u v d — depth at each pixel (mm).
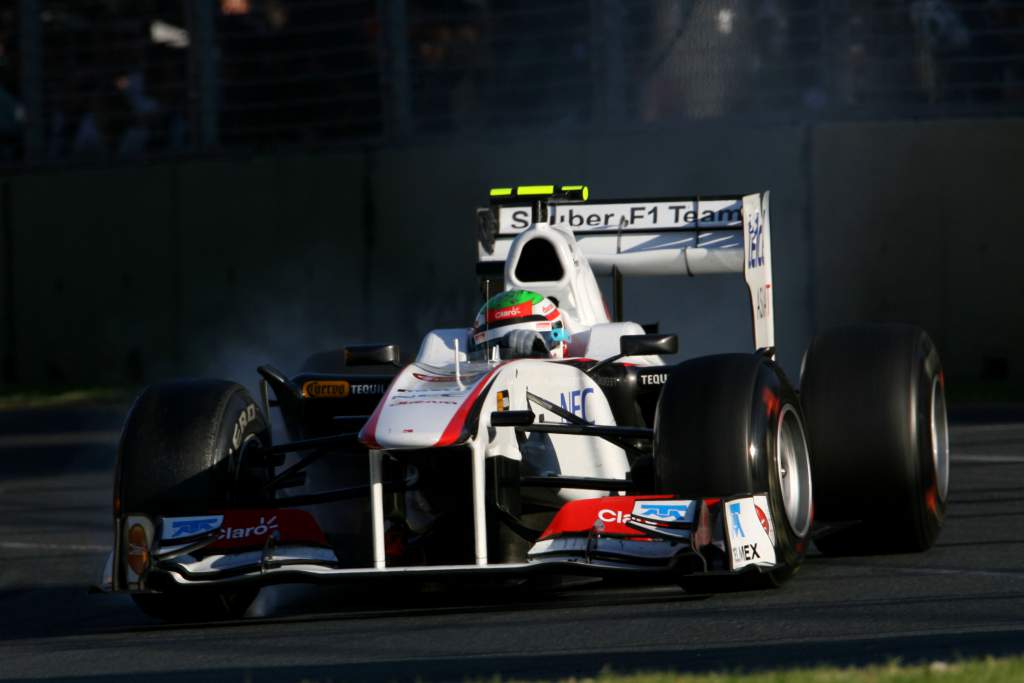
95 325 55344
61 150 58000
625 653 14742
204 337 53594
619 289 25656
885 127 44031
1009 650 13805
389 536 19109
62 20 58219
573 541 17016
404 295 50406
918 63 45781
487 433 17750
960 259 43562
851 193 44375
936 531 21672
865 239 44250
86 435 44688
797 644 14797
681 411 17703
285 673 14703
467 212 49562
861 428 20828
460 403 17766
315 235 51719
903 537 21203
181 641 17250
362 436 17516
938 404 22656
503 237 25969
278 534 17578
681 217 25141
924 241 43812
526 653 15039
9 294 56656
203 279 53469
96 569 24328
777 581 18219
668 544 16750
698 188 46438
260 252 52500
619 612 17203
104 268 55156
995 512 24438
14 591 22797
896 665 12672
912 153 43844
